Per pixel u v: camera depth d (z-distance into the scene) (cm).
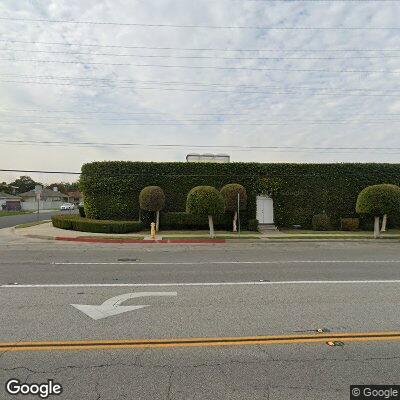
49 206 8119
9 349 436
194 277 870
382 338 477
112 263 1088
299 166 2511
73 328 507
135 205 2439
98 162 2461
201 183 2480
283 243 1783
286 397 336
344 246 1648
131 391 344
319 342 462
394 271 966
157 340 465
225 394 340
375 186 1959
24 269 974
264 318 553
